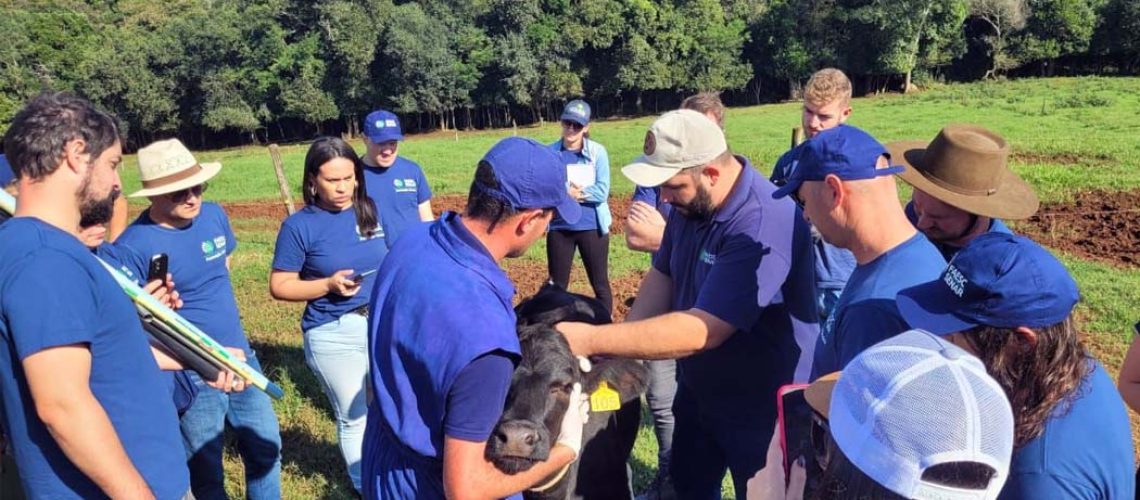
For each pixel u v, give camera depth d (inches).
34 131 103.0
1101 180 627.2
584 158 309.9
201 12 2962.6
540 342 121.7
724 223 135.6
